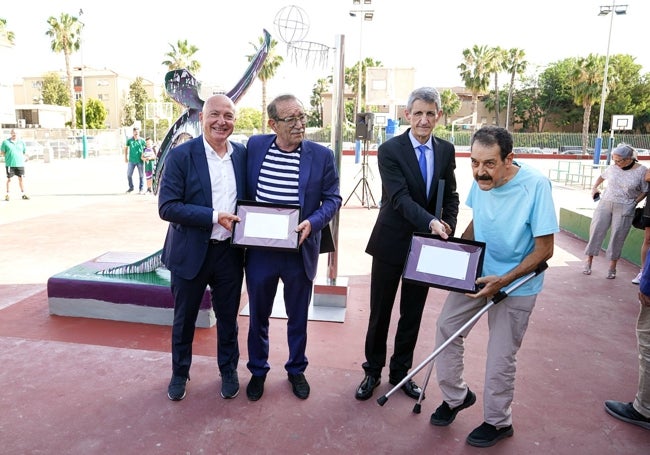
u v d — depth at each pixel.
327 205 2.90
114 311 4.14
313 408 2.90
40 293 4.84
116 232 7.83
